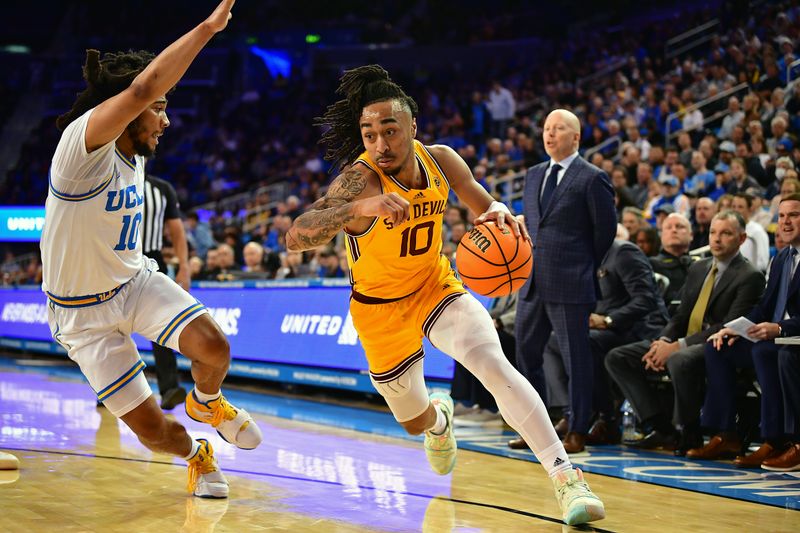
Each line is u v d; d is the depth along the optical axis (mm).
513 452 4352
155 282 2906
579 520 2641
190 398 2982
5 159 20594
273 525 2615
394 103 2604
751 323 4176
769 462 3980
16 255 16938
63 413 5410
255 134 18859
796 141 9266
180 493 3061
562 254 4371
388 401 3041
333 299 7055
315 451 4254
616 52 15680
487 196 2994
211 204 16672
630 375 4727
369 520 2729
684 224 5551
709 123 11391
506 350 5484
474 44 19609
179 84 21500
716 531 2688
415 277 2857
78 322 2822
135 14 22125
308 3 21781
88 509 2764
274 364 7445
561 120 4434
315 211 2596
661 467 3996
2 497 2895
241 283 7961
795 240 4305
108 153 2645
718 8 14422
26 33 22422
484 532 2600
